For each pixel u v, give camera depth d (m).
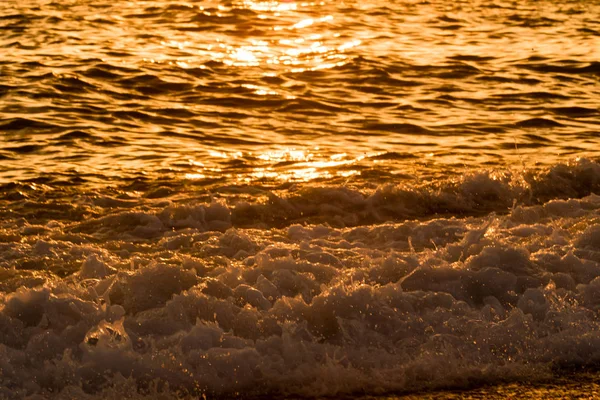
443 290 21.52
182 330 19.22
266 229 29.88
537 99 61.06
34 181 39.16
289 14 103.06
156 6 103.50
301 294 21.20
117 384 17.58
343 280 21.86
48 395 17.28
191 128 52.78
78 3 103.81
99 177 40.03
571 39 88.81
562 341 19.69
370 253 25.20
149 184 38.41
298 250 24.77
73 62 70.88
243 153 45.97
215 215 30.73
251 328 19.58
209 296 20.11
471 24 99.38
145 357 18.17
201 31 91.06
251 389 18.09
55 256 25.23
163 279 21.28
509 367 18.97
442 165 41.97
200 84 65.75
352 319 19.80
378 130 52.22
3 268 23.92
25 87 62.00
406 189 33.22
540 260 23.02
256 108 58.94
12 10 97.50
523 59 76.31
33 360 18.11
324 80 68.31
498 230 26.95
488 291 21.58
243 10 102.88
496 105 59.25
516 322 19.98
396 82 67.38
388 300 20.47
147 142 48.69
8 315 19.19
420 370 18.72
